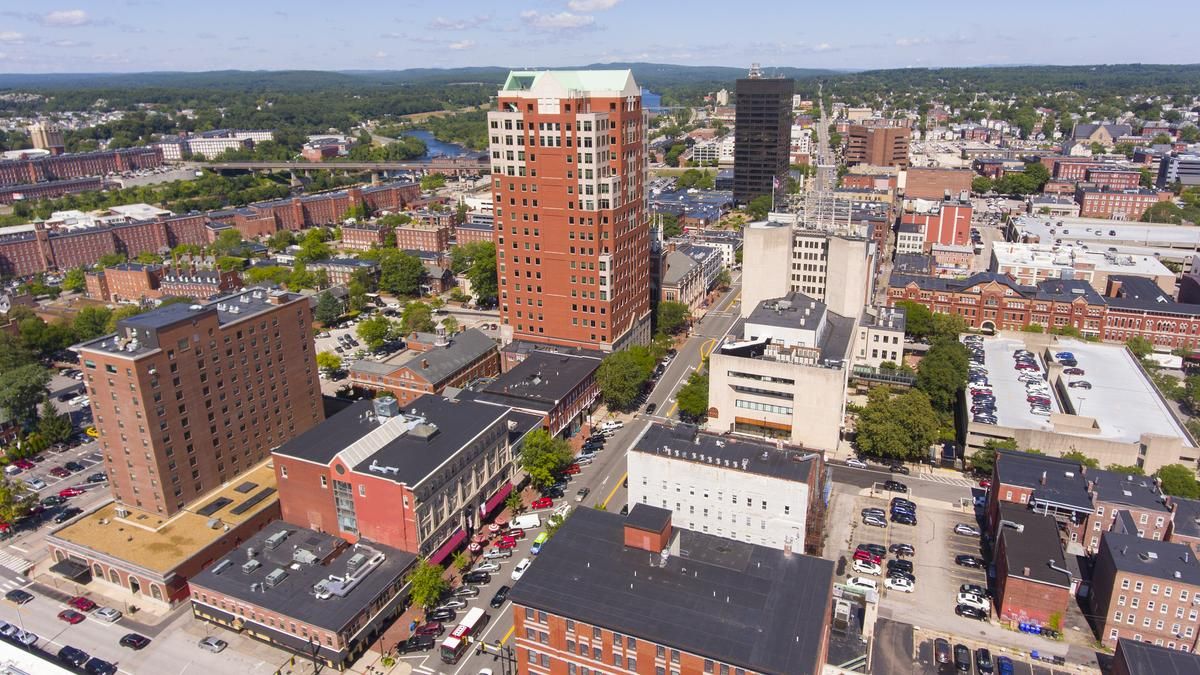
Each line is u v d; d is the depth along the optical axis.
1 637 120.81
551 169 197.25
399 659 115.31
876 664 111.94
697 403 185.50
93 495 165.25
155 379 135.12
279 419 164.62
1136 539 119.44
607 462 172.00
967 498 156.00
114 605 129.38
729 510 132.25
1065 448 159.50
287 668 114.06
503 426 153.75
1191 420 179.25
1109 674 109.69
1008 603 119.25
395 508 128.38
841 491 158.62
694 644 89.38
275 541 130.75
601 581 100.50
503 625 121.56
